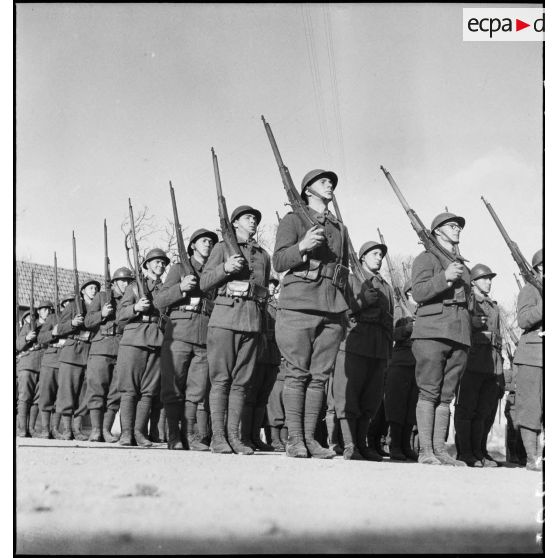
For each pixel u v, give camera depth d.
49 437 15.30
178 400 9.68
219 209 8.48
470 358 9.45
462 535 3.37
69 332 14.23
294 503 3.94
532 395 8.15
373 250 9.58
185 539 3.20
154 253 11.52
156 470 5.52
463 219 8.44
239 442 8.19
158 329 11.05
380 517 3.60
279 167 7.89
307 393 7.52
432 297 7.90
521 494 4.61
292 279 7.49
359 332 8.80
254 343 8.24
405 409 10.34
